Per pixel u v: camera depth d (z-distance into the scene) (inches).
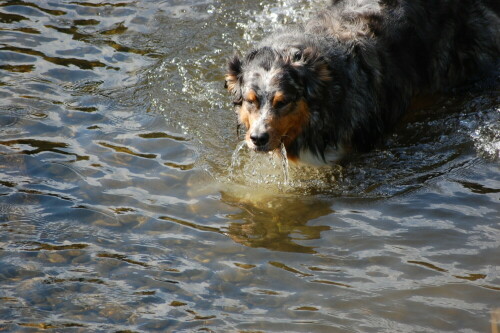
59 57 482.0
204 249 322.3
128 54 486.3
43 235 330.3
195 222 342.0
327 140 396.5
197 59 478.3
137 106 434.6
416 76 438.9
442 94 451.5
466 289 290.8
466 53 457.7
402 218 340.8
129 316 282.5
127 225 338.3
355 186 372.5
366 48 406.6
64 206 350.3
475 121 418.3
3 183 365.4
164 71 466.6
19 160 383.9
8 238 327.6
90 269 308.8
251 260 314.5
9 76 460.4
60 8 538.9
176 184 370.0
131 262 313.3
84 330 275.1
